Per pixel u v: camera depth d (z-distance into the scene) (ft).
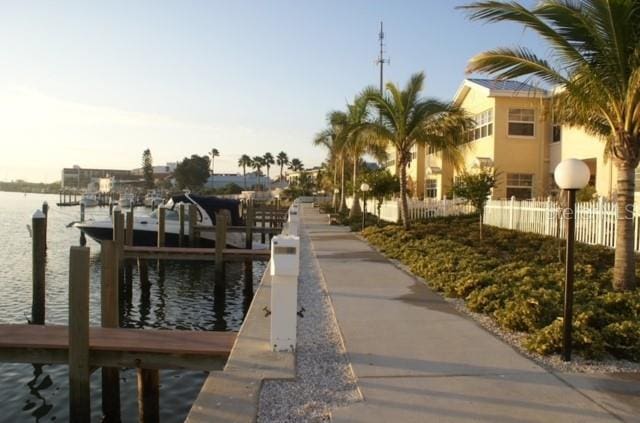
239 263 81.46
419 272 39.86
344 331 23.93
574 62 30.73
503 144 85.97
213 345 24.98
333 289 34.22
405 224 70.13
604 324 23.07
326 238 71.26
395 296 32.01
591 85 30.12
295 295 20.81
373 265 45.37
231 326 47.70
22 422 27.71
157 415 27.04
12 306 52.16
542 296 26.40
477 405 15.75
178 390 31.42
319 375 18.48
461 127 69.05
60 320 47.44
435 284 34.24
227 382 17.48
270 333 21.61
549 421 14.69
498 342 22.30
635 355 20.03
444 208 90.48
